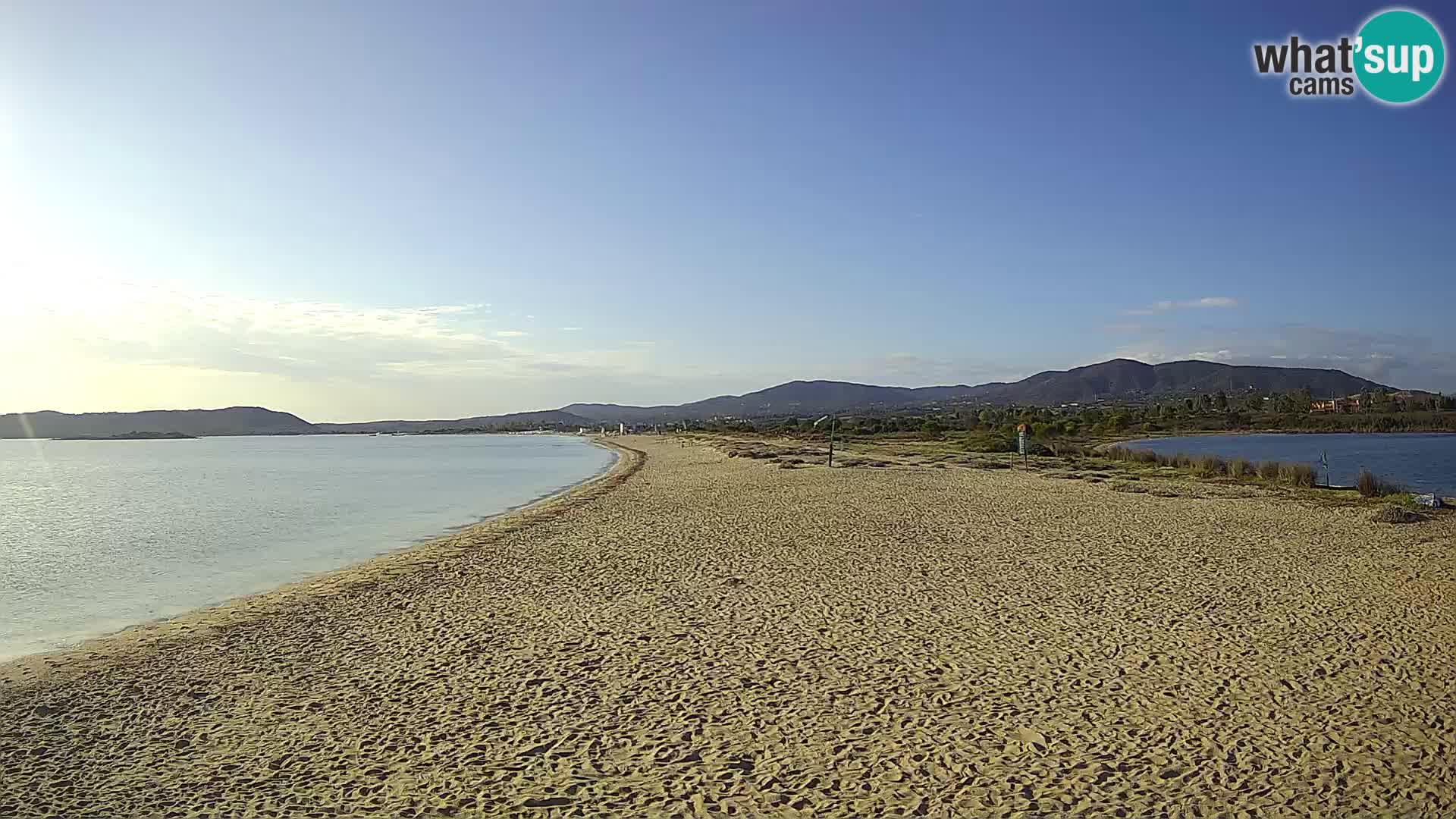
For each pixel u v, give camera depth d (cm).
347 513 3127
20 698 938
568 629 1155
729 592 1362
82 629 1321
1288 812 599
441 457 9212
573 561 1705
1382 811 599
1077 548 1733
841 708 826
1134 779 657
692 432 13825
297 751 755
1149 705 815
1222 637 1051
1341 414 12769
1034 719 785
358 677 970
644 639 1090
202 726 828
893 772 680
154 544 2366
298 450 13100
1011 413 12425
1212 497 2734
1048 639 1053
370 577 1625
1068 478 3631
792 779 672
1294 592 1297
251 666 1037
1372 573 1439
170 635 1218
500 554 1833
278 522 2866
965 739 743
